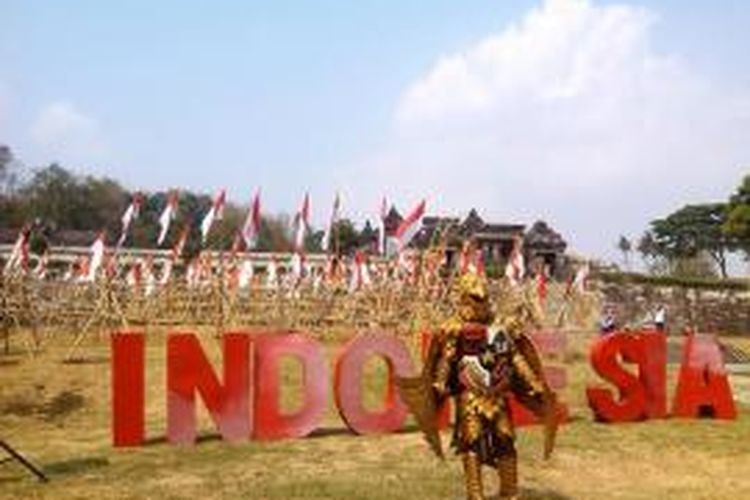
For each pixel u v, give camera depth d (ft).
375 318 127.24
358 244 196.24
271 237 227.61
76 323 117.29
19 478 45.11
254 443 53.93
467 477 36.73
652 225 377.71
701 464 50.65
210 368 54.24
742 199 272.31
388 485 43.42
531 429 59.57
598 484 45.75
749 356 148.56
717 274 272.10
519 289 137.80
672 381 87.51
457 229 184.65
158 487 43.04
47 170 350.02
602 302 190.08
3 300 106.63
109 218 348.79
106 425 64.13
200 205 232.73
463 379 37.14
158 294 133.39
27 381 80.43
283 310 131.34
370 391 76.23
